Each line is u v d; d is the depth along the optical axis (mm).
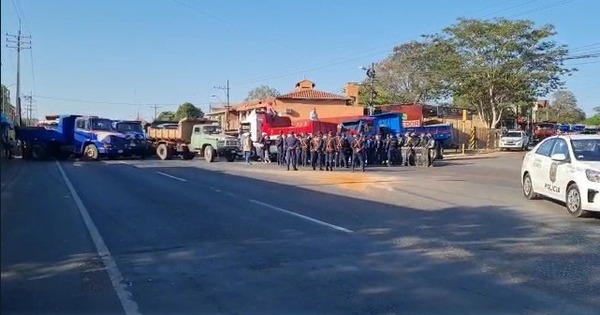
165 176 20328
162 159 34656
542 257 7574
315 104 57125
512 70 48375
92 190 15367
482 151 47375
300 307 5430
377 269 6871
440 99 53531
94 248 7965
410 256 7562
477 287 6129
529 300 5684
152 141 36094
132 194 14445
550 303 5594
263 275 6578
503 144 47750
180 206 12227
